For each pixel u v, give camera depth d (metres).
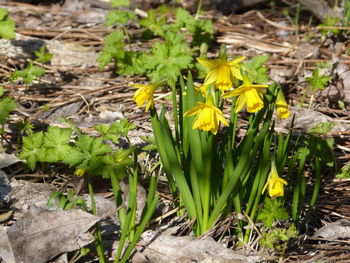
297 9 6.62
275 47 6.20
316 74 4.89
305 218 3.59
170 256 3.18
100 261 3.04
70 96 5.09
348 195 4.03
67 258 3.04
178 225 3.44
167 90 5.21
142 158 4.19
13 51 5.64
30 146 3.75
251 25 6.79
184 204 3.32
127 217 2.96
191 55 5.66
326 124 4.07
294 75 5.65
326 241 3.56
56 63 5.70
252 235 3.44
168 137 3.16
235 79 3.20
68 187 3.83
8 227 3.36
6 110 3.97
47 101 5.02
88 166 3.54
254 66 5.07
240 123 4.80
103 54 5.38
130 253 3.06
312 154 3.93
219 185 3.42
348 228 3.56
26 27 6.41
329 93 5.39
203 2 7.32
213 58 5.89
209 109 2.91
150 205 3.08
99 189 3.82
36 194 3.69
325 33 6.28
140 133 4.55
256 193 3.45
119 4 5.87
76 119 4.77
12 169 3.99
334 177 4.21
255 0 7.15
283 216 3.22
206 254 3.18
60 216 3.05
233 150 3.48
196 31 5.96
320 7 6.86
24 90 5.14
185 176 3.39
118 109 4.95
